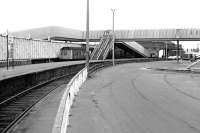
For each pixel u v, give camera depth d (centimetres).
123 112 1260
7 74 2808
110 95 1792
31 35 8388
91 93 1878
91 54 7612
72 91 1514
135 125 1029
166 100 1617
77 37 8781
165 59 10888
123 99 1633
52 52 6412
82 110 1291
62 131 672
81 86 2280
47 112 1337
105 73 3841
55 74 3244
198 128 991
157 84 2527
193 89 2173
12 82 1944
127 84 2495
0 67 4106
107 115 1192
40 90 2220
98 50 7569
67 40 8644
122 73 3894
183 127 1004
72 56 6769
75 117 1147
